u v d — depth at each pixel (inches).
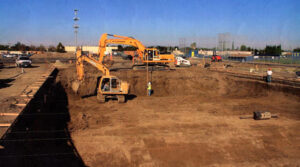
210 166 376.2
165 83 917.2
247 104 714.2
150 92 816.9
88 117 557.9
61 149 402.6
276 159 401.7
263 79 1008.9
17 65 1192.8
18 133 387.5
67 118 550.0
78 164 363.9
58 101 687.7
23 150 369.4
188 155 402.9
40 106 559.2
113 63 1590.8
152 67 1106.7
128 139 449.4
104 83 701.3
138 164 373.1
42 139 430.3
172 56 1141.1
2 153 326.3
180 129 502.6
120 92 679.1
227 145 439.5
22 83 714.2
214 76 1026.1
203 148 426.3
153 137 459.8
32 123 474.0
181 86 898.1
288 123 554.3
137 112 608.7
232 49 3102.9
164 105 683.4
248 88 936.3
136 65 1148.5
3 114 402.9
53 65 1199.6
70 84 800.9
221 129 508.4
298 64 1756.9
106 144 427.5
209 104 706.2
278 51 2691.9
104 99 682.8
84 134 464.1
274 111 645.3
